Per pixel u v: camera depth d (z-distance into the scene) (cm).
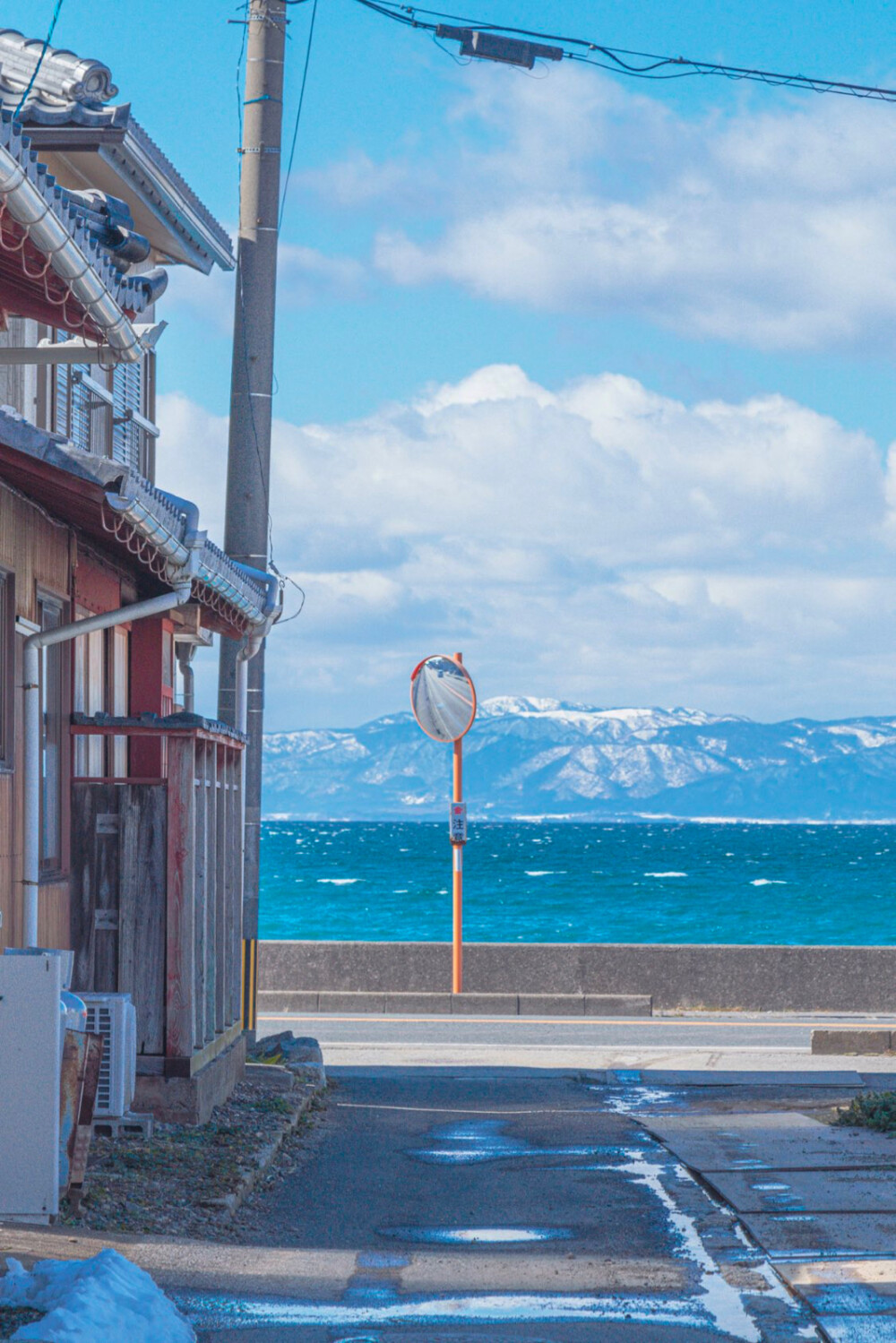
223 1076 1606
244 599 1797
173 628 2283
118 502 1276
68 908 1474
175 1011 1441
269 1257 1005
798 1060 2284
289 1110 1598
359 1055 2358
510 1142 1518
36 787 1427
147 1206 1126
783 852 18688
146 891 1458
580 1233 1098
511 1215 1165
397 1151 1469
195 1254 989
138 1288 828
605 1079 2097
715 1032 2639
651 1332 839
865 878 11919
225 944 1661
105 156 1678
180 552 1471
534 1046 2466
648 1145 1480
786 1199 1188
